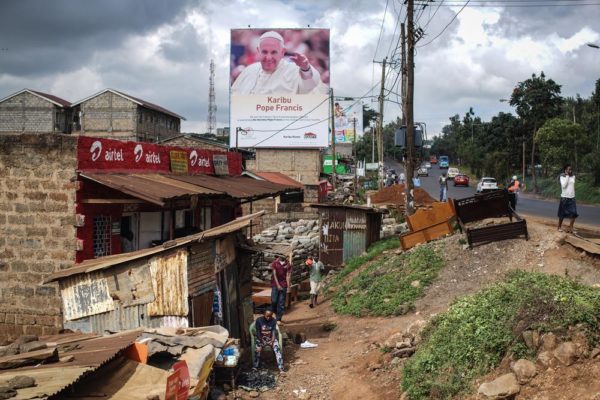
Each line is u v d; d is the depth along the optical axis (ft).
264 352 41.98
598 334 23.27
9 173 42.37
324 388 33.76
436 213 61.77
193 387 25.57
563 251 46.62
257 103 171.63
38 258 42.01
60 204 41.60
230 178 73.05
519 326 26.00
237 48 171.63
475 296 33.50
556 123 175.22
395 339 36.76
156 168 54.44
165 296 33.60
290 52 170.60
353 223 77.10
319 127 170.81
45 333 41.83
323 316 55.31
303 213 103.96
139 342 27.37
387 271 58.13
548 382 22.61
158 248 33.86
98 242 43.57
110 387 23.36
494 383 23.67
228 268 41.39
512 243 50.62
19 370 22.70
